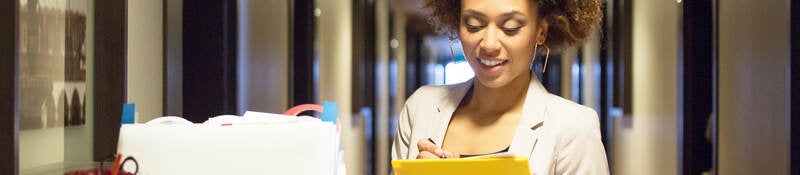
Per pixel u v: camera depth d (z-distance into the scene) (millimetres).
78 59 2717
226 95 5250
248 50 5695
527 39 1222
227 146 1097
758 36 4223
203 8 5047
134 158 1090
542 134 1250
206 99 5062
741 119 4598
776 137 3900
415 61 8188
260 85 5988
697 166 5441
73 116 2672
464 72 8219
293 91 6664
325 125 1101
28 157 2352
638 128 6148
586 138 1233
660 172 5883
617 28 6383
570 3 1272
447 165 1051
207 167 1093
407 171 1064
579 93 6957
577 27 1319
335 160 1129
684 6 5434
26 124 2326
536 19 1252
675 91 5727
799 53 3391
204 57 4996
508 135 1305
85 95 2777
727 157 4887
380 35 7801
